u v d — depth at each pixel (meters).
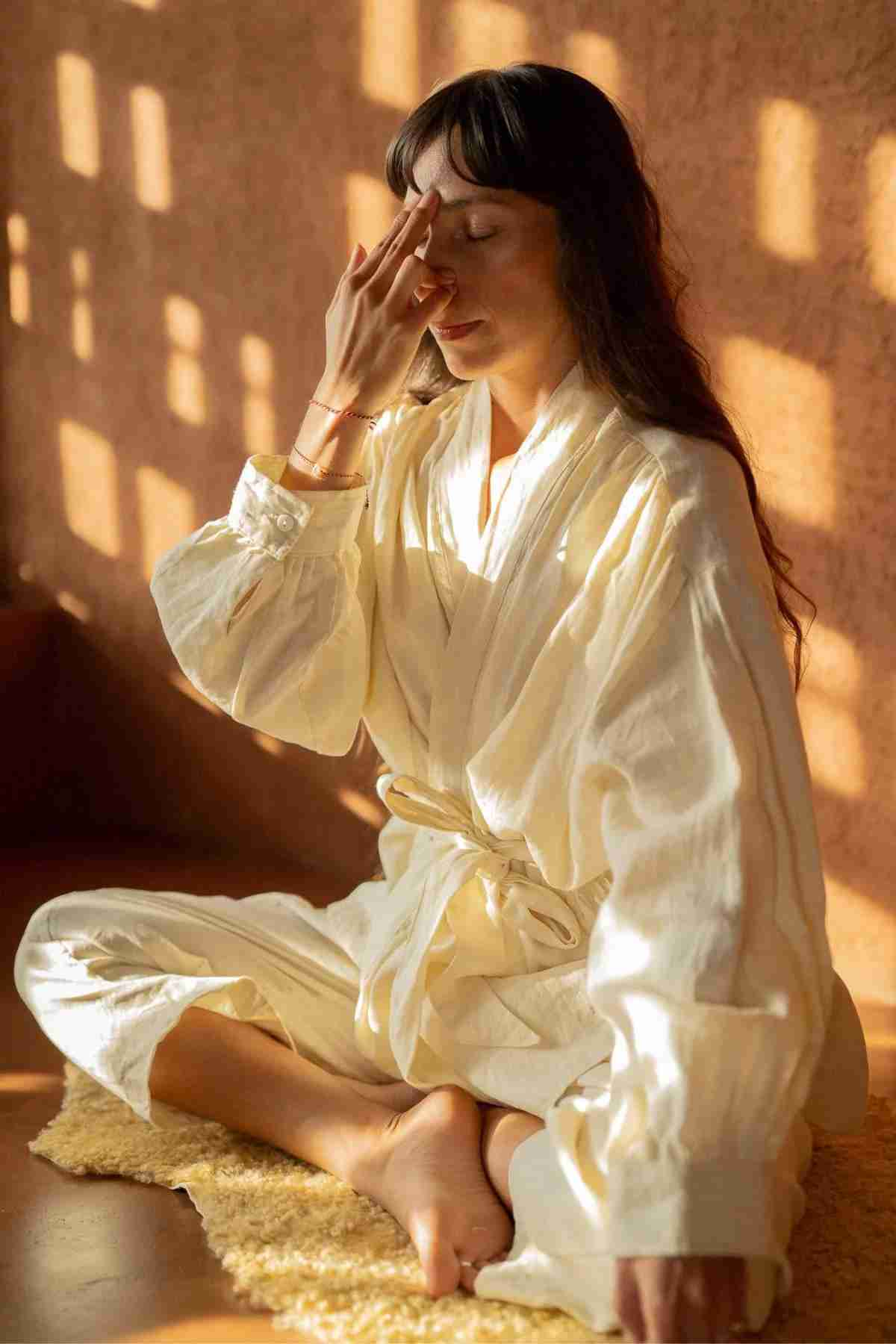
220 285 3.51
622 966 1.62
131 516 3.75
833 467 2.74
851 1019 1.92
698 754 1.70
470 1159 1.85
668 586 1.77
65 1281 1.78
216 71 3.44
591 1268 1.63
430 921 1.94
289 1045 2.19
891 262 2.63
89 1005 2.14
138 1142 2.13
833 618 2.77
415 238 1.89
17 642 3.87
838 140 2.66
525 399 2.00
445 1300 1.71
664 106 2.85
